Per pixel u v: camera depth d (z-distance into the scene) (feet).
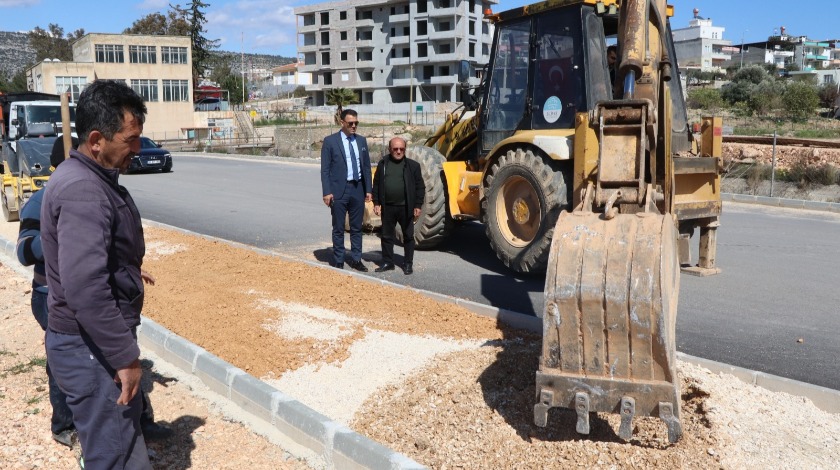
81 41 194.18
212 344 18.01
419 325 19.34
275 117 232.53
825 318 20.72
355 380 15.81
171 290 23.71
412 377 15.51
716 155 24.95
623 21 15.80
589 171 20.29
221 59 294.46
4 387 15.47
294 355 17.24
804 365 16.99
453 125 32.27
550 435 12.54
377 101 259.80
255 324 19.65
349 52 259.39
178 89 195.72
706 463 11.21
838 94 146.72
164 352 17.17
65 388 9.21
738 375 15.03
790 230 36.29
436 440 12.75
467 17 234.17
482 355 16.19
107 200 8.82
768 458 11.42
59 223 8.49
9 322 20.51
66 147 14.76
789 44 347.77
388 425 13.50
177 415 14.03
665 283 11.41
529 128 26.00
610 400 11.56
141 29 265.75
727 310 21.67
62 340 9.12
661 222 11.93
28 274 26.61
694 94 145.79
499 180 25.84
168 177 70.90
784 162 65.72
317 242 34.19
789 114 126.31
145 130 192.85
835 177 52.85
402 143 26.55
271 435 13.19
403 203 26.76
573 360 11.76
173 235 34.73
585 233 12.05
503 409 13.52
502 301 22.93
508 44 27.22
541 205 24.08
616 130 13.75
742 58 304.30
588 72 23.97
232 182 64.85
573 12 24.22
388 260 27.61
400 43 248.11
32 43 345.51
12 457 12.20
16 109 50.62
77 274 8.34
